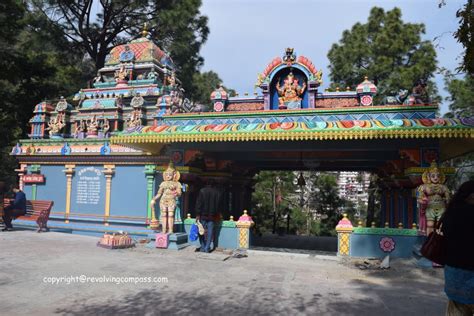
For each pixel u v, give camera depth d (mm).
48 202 14602
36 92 20859
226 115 11602
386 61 22938
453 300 3611
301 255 10453
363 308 5891
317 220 30625
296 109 11039
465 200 3680
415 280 8055
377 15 25359
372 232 10109
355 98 11414
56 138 15953
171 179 11523
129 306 5703
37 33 22812
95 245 11289
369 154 12656
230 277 7789
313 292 6770
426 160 10062
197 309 5645
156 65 17531
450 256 3594
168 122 12148
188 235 11641
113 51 18328
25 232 13758
